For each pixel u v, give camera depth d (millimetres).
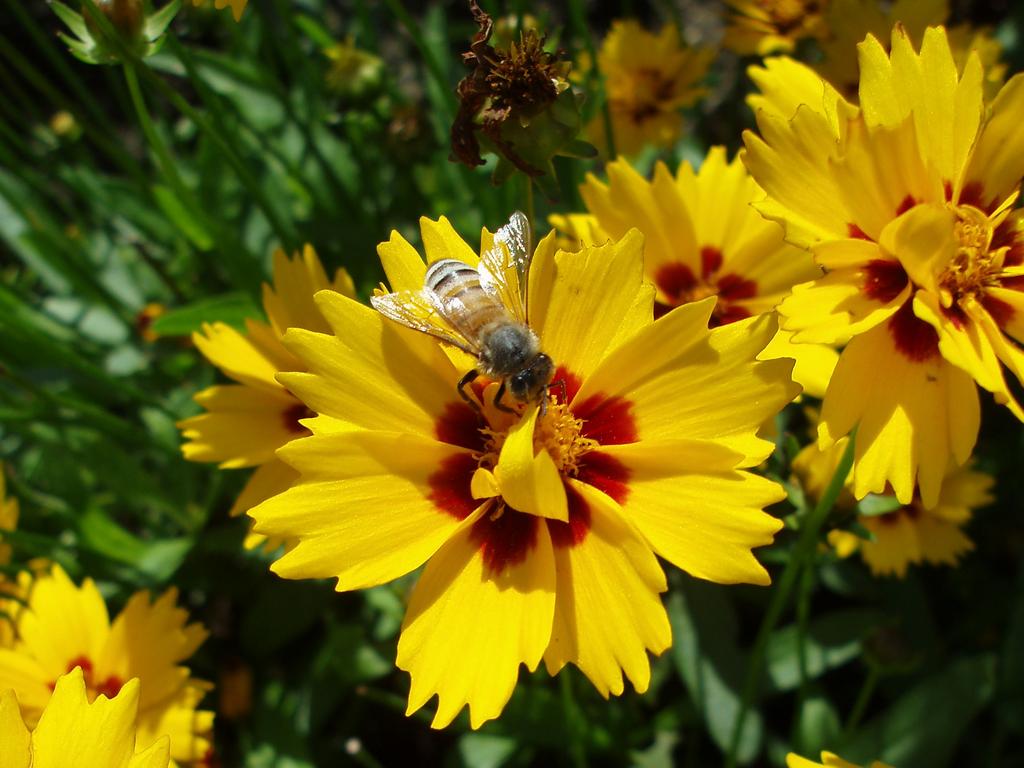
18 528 148
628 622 77
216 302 138
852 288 82
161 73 210
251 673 146
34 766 75
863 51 85
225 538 143
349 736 148
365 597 140
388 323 84
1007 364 80
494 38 135
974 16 211
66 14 115
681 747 146
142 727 113
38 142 210
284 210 165
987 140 87
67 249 171
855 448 81
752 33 156
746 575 76
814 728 128
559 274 86
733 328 81
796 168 84
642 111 169
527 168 99
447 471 84
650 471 81
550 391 87
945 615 152
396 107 156
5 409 142
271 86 153
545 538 79
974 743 140
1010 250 89
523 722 130
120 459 147
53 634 115
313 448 79
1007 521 151
